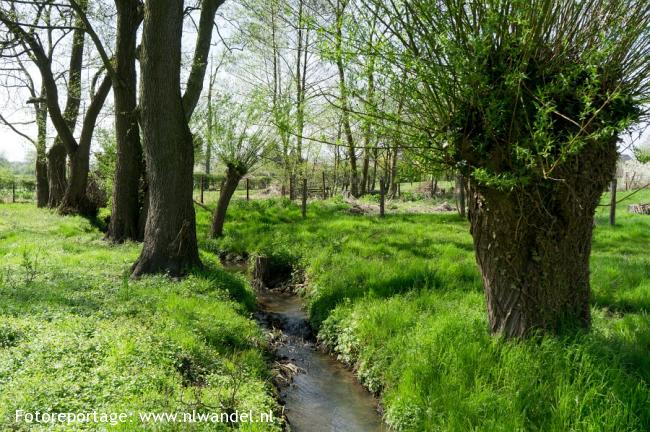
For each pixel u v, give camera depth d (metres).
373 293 9.20
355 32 5.04
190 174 11.21
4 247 12.88
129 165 16.03
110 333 6.16
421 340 6.60
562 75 4.75
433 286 9.07
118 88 15.54
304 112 6.41
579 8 4.94
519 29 4.88
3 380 4.75
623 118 4.91
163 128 10.73
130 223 16.16
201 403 4.85
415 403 5.65
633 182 30.25
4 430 3.91
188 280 10.07
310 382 7.23
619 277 9.87
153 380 5.21
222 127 16.45
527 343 5.72
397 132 5.40
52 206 24.09
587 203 5.54
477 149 5.28
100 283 9.15
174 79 10.70
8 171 43.69
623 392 4.77
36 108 24.92
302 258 13.36
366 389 6.97
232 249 16.19
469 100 5.12
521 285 5.79
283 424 5.69
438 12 4.84
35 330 6.11
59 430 3.99
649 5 4.87
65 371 5.07
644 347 6.04
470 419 5.05
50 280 9.05
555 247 5.66
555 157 5.16
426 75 4.99
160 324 6.99
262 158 17.58
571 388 4.95
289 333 9.41
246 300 10.41
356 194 33.41
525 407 4.93
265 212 21.42
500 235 5.74
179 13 10.62
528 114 5.07
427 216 21.50
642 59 5.08
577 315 5.98
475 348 5.89
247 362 6.77
